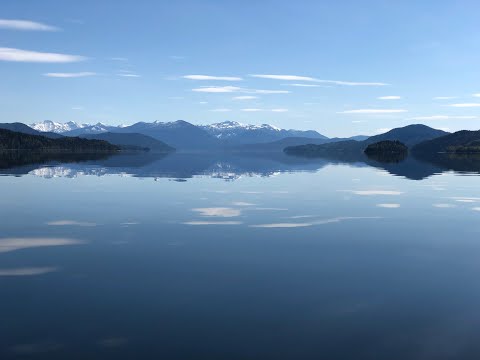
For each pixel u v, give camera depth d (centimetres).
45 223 3725
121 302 1903
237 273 2331
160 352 1466
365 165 14662
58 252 2756
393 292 2045
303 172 10725
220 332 1617
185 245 2953
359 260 2598
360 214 4231
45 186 6706
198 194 5778
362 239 3153
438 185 7169
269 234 3316
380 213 4297
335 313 1795
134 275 2286
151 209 4488
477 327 1669
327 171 11175
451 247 2923
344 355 1454
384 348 1503
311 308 1847
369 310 1830
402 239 3158
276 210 4456
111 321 1706
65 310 1811
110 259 2597
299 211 4400
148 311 1805
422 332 1628
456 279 2241
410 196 5669
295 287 2109
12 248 2858
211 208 4569
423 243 3036
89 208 4547
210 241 3078
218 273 2330
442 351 1485
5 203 4888
